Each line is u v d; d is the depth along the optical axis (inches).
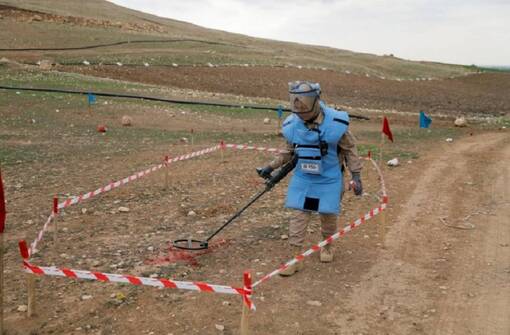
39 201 311.4
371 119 917.2
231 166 412.5
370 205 309.3
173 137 565.3
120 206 303.9
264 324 175.0
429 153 492.7
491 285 203.2
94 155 449.4
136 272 213.8
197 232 261.6
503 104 1515.7
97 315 180.1
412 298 193.8
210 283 203.8
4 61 1176.2
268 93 1311.5
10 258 228.1
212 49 1990.7
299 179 212.1
